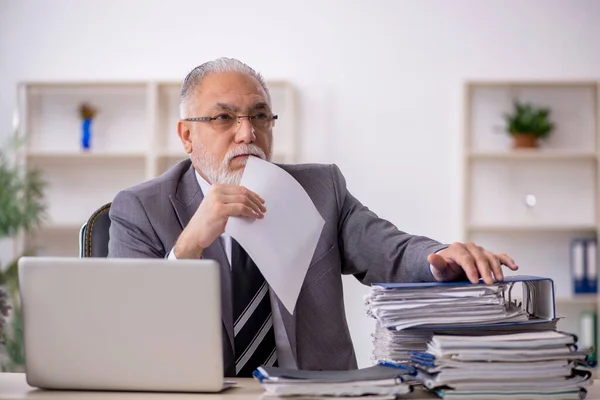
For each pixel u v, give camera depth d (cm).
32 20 464
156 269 115
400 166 454
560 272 453
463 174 438
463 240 438
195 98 178
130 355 117
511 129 444
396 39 456
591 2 454
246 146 174
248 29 459
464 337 116
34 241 460
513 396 112
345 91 456
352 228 184
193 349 116
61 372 119
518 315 127
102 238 185
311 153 455
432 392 119
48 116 464
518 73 457
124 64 462
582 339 431
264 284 171
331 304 174
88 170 463
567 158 453
